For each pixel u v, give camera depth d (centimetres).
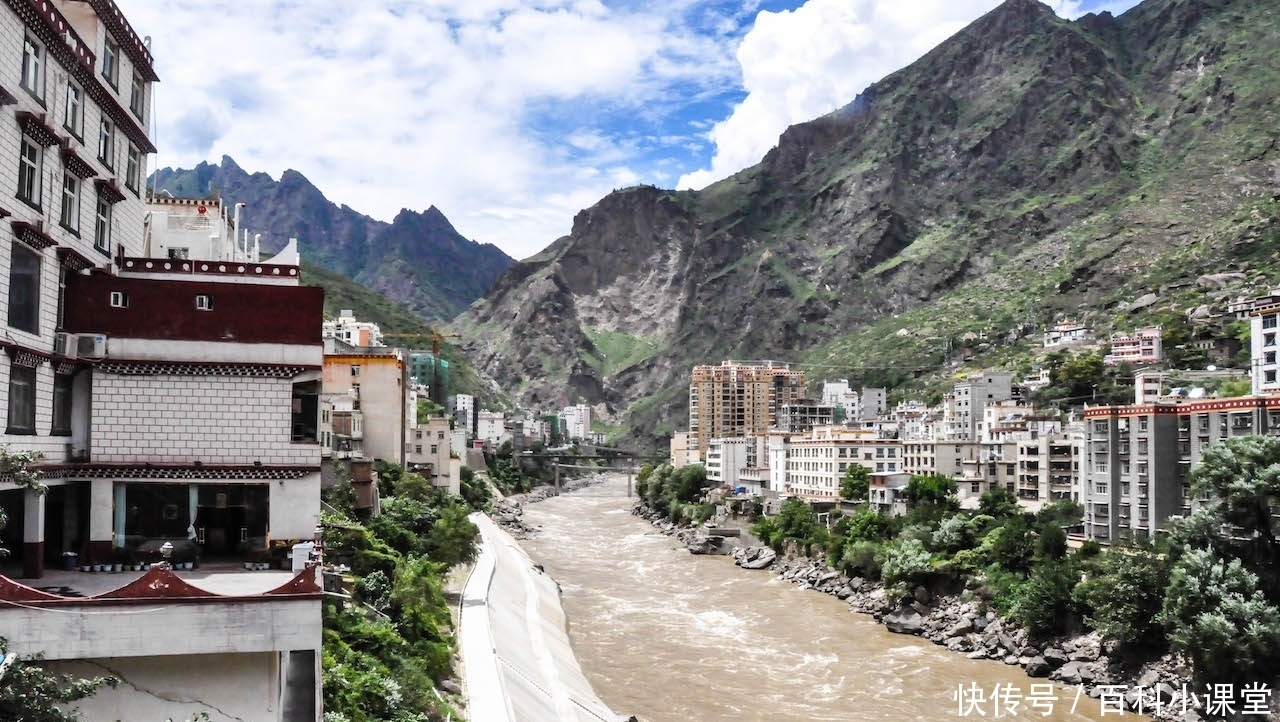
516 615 9881
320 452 4044
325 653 5016
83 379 3819
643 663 9588
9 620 2725
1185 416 11088
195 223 7431
